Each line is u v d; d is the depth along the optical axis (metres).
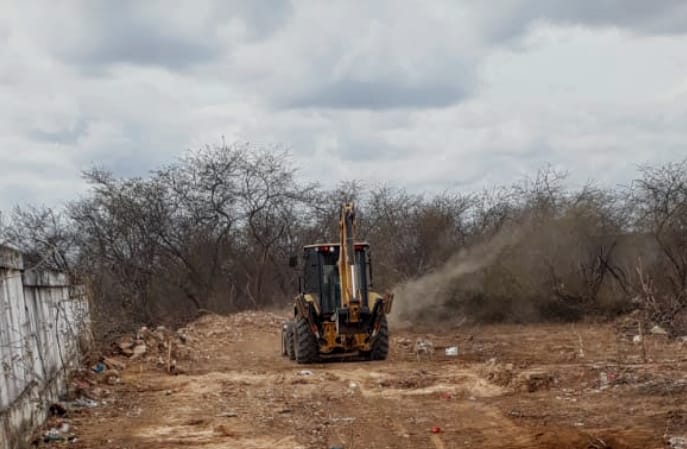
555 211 31.27
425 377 16.62
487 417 12.30
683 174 29.08
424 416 12.58
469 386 15.38
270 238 43.03
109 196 39.72
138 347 22.44
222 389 15.94
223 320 32.34
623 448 9.99
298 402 14.16
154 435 11.66
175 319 37.97
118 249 39.69
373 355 20.44
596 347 21.31
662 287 27.52
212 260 41.84
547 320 30.48
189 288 41.44
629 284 28.86
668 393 13.27
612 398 13.26
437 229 36.53
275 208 42.97
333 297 20.58
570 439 10.42
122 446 10.98
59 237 37.31
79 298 19.77
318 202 44.06
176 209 41.59
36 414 11.73
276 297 43.28
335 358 21.03
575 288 29.95
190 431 11.91
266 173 42.84
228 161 42.22
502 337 25.97
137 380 17.69
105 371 18.81
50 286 14.75
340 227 20.50
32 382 11.77
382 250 37.25
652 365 16.48
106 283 37.97
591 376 15.43
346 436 11.23
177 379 17.67
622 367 16.28
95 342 21.55
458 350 22.86
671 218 28.50
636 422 11.30
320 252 20.78
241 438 11.25
